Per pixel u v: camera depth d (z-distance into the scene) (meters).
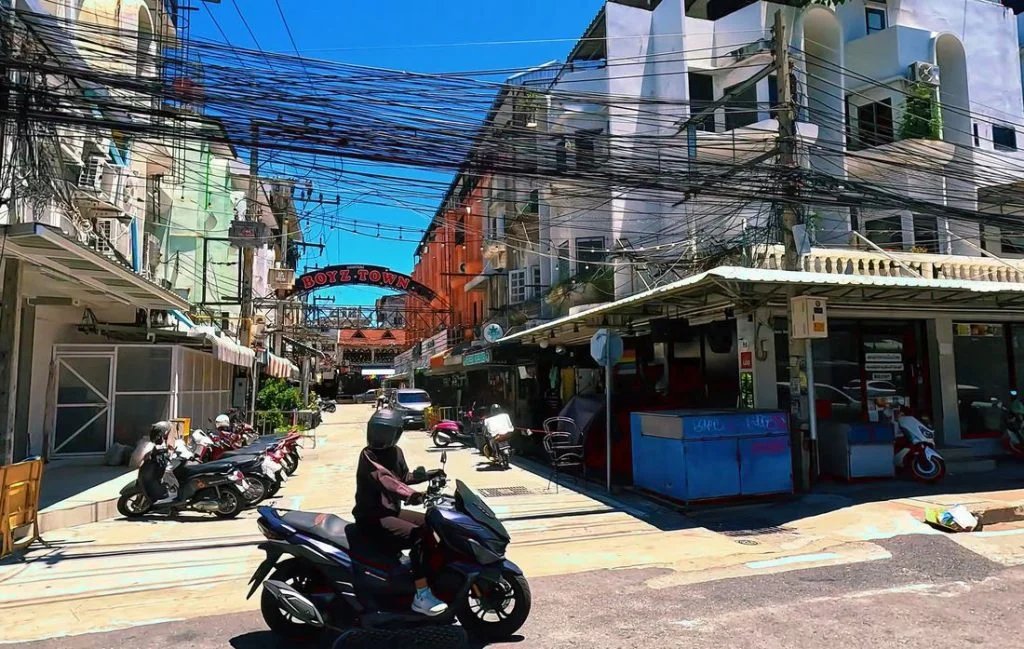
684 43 19.22
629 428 11.55
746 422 8.60
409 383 42.03
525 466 13.64
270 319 30.73
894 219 17.58
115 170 11.82
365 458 4.49
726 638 4.38
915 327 12.16
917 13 20.03
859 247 17.20
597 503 9.18
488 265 28.88
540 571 6.02
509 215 24.62
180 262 20.27
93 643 4.45
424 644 4.34
